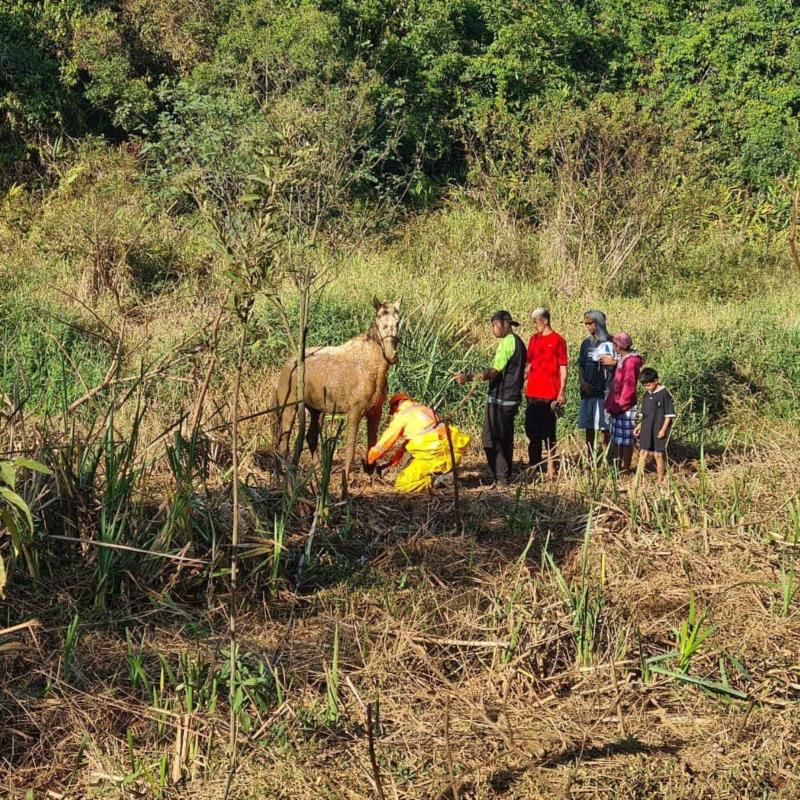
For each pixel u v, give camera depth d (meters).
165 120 17.88
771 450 11.28
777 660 6.34
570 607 6.55
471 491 9.45
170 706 5.46
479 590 7.02
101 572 6.47
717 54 28.59
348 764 5.13
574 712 5.75
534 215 22.20
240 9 22.77
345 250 17.41
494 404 9.93
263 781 4.95
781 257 22.84
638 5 29.62
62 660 5.71
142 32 22.92
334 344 12.73
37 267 15.62
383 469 9.83
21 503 4.43
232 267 5.18
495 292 17.17
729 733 5.54
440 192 24.95
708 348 14.29
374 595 6.96
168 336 12.37
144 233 15.92
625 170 21.06
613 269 20.12
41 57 22.58
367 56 24.62
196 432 7.43
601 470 10.02
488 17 27.94
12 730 5.22
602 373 11.05
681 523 8.61
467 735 5.43
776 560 7.83
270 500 8.16
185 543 6.90
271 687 5.75
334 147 18.41
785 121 27.72
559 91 25.20
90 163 19.89
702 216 23.22
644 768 5.17
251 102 19.39
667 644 6.56
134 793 4.84
